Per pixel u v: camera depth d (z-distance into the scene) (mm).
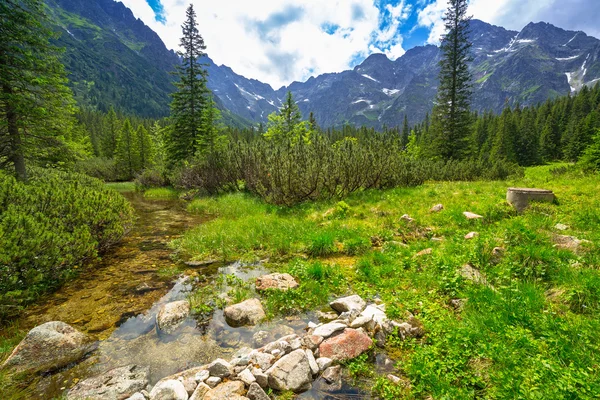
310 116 46500
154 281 6152
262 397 2838
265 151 16406
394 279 5480
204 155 24109
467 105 31516
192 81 28078
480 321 3666
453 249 6148
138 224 12242
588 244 5105
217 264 7172
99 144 70312
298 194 13773
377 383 2996
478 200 10070
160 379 3246
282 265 6926
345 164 13930
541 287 4340
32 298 5105
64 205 7465
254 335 4109
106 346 3852
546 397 2289
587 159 20062
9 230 5199
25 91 14641
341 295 5289
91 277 6367
